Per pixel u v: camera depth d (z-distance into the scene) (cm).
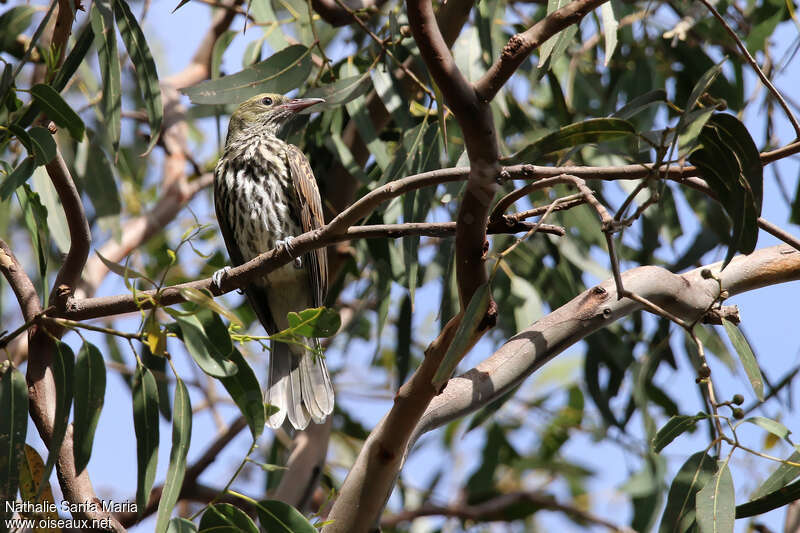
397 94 995
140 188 1430
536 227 624
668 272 806
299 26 1138
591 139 644
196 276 1390
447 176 691
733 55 1219
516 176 670
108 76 822
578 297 802
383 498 758
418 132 989
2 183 702
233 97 931
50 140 703
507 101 1213
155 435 705
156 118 835
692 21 1155
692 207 1215
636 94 1208
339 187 1211
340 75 1066
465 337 614
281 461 1326
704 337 1082
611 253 597
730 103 1216
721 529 668
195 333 646
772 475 745
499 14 1171
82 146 1036
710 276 709
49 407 805
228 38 1180
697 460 718
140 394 705
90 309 792
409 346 1211
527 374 792
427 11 569
